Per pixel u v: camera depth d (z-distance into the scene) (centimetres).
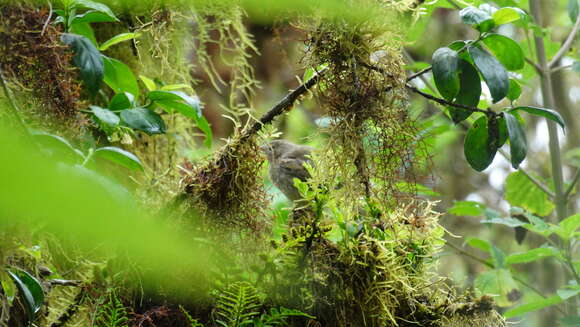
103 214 56
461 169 1267
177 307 384
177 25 563
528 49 759
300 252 384
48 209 52
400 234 394
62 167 56
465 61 409
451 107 419
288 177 653
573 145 1148
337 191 393
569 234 587
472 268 1016
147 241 59
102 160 528
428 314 384
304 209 402
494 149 417
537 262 1076
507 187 766
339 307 377
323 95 404
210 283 392
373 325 373
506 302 645
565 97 1131
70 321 394
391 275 372
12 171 49
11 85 366
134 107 465
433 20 1242
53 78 384
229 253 403
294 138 831
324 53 398
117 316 363
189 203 399
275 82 952
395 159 402
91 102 536
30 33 376
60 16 411
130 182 548
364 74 402
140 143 571
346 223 381
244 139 411
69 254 405
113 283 382
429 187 646
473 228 1198
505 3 630
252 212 412
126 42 583
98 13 414
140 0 439
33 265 358
